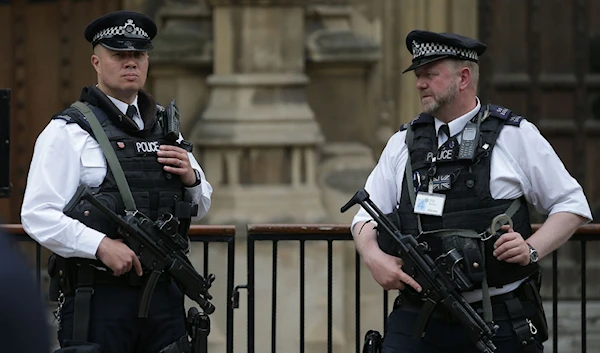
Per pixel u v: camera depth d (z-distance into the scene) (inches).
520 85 792.9
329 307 389.7
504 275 297.1
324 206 711.7
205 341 319.9
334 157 729.0
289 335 678.5
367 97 738.8
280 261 683.4
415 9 742.5
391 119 742.5
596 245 800.9
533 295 306.7
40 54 736.3
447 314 301.1
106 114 307.9
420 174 305.9
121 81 310.8
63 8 736.3
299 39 697.0
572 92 798.5
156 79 711.7
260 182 687.7
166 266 306.8
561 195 304.7
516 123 304.0
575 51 797.2
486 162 300.8
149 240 302.4
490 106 310.3
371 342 321.1
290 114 689.0
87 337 300.8
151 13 716.0
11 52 732.7
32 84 736.3
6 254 139.5
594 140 802.2
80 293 301.9
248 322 384.5
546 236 300.4
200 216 332.2
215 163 687.7
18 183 736.3
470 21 755.4
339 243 692.7
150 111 315.9
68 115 304.5
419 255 297.1
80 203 298.7
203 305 318.3
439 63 304.7
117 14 313.1
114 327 302.8
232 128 680.4
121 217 300.4
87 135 303.9
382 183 317.7
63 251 295.0
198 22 709.9
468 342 301.9
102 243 293.9
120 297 304.0
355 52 717.3
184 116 711.7
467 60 306.5
